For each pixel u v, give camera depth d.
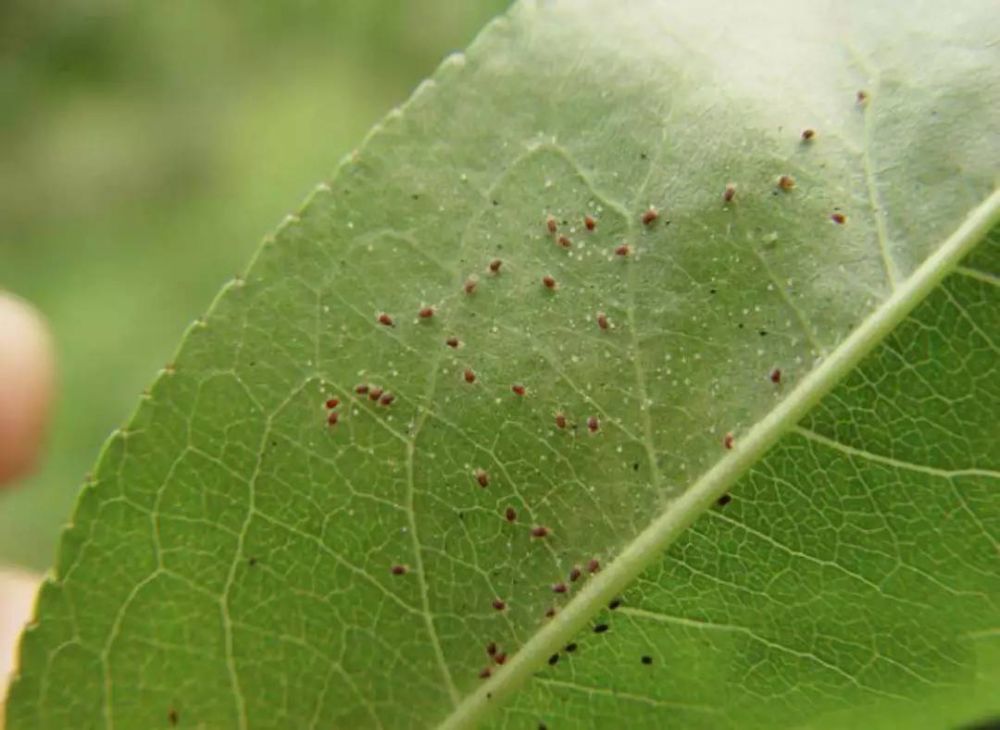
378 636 0.09
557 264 0.09
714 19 0.09
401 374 0.09
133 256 0.19
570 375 0.09
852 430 0.09
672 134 0.09
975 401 0.09
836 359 0.09
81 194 0.20
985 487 0.09
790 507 0.09
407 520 0.09
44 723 0.09
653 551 0.09
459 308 0.09
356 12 0.21
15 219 0.20
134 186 0.20
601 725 0.09
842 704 0.09
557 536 0.09
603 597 0.09
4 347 0.12
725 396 0.09
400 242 0.09
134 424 0.09
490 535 0.09
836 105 0.09
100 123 0.21
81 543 0.09
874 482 0.09
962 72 0.09
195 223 0.19
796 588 0.09
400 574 0.09
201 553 0.09
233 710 0.09
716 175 0.09
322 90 0.20
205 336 0.09
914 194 0.09
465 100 0.09
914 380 0.09
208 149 0.20
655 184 0.09
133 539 0.09
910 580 0.09
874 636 0.09
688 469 0.09
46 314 0.18
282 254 0.09
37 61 0.21
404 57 0.20
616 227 0.09
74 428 0.17
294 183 0.19
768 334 0.09
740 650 0.09
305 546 0.09
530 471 0.09
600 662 0.09
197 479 0.09
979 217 0.09
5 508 0.16
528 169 0.09
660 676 0.09
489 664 0.09
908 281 0.09
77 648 0.09
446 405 0.09
